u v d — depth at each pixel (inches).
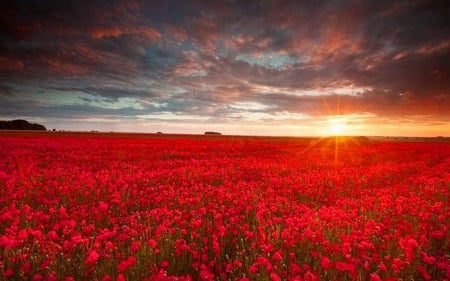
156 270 181.6
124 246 238.7
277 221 269.4
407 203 363.9
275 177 558.6
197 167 685.9
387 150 1475.1
